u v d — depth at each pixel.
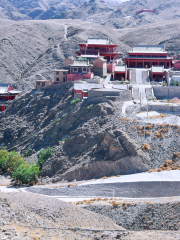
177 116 90.44
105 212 62.66
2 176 91.81
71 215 50.72
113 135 82.00
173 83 120.12
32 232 36.06
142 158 77.00
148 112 96.88
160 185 68.19
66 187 74.62
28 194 59.22
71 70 125.62
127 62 152.88
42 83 125.56
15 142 112.50
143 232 47.53
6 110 127.56
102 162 79.69
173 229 55.19
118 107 95.56
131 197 69.31
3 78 194.88
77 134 92.12
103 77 128.25
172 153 77.88
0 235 31.30
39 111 117.00
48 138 103.62
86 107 100.62
